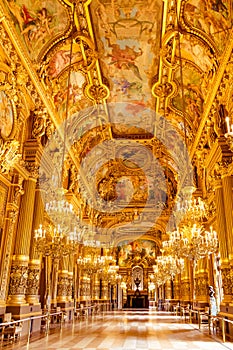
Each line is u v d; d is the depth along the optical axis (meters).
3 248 9.99
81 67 14.50
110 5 11.77
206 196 15.26
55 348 7.48
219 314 11.62
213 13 10.80
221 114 11.73
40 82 12.38
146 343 8.52
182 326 13.30
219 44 11.30
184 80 14.90
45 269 15.08
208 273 15.30
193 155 17.14
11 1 9.98
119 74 15.80
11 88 10.19
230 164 11.22
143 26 12.80
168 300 27.72
